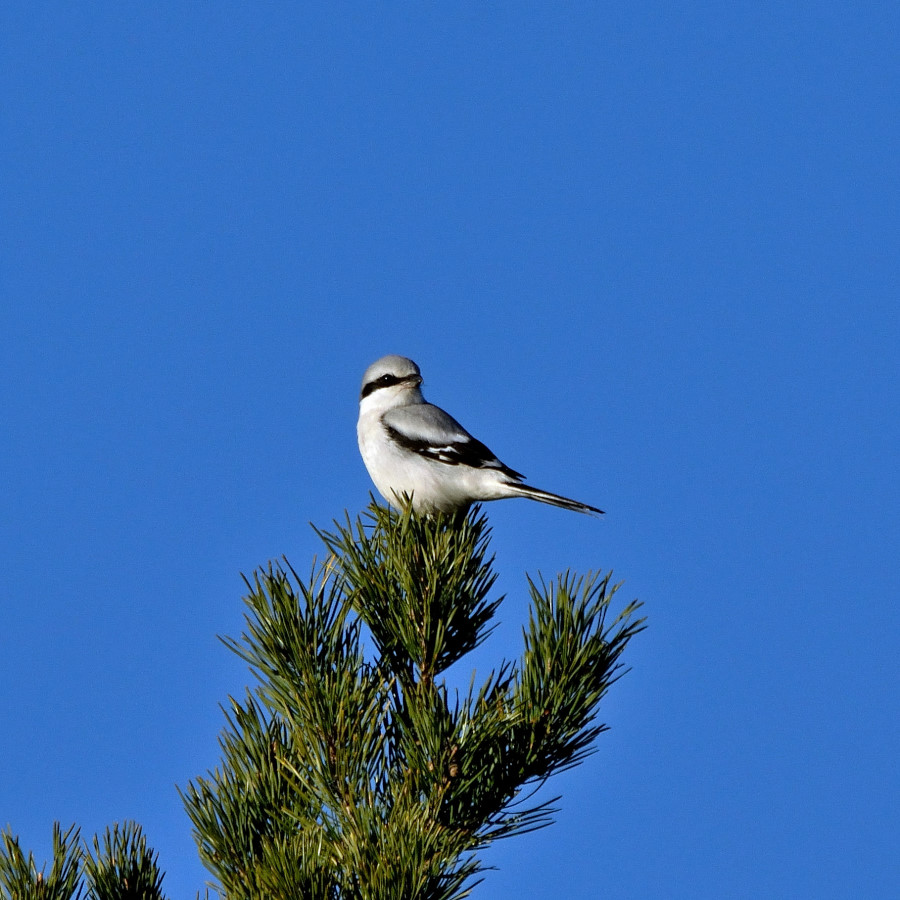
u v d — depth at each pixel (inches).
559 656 296.8
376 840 260.5
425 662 317.7
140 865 273.3
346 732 285.4
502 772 290.0
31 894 257.1
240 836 278.5
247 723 297.4
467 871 259.4
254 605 302.8
